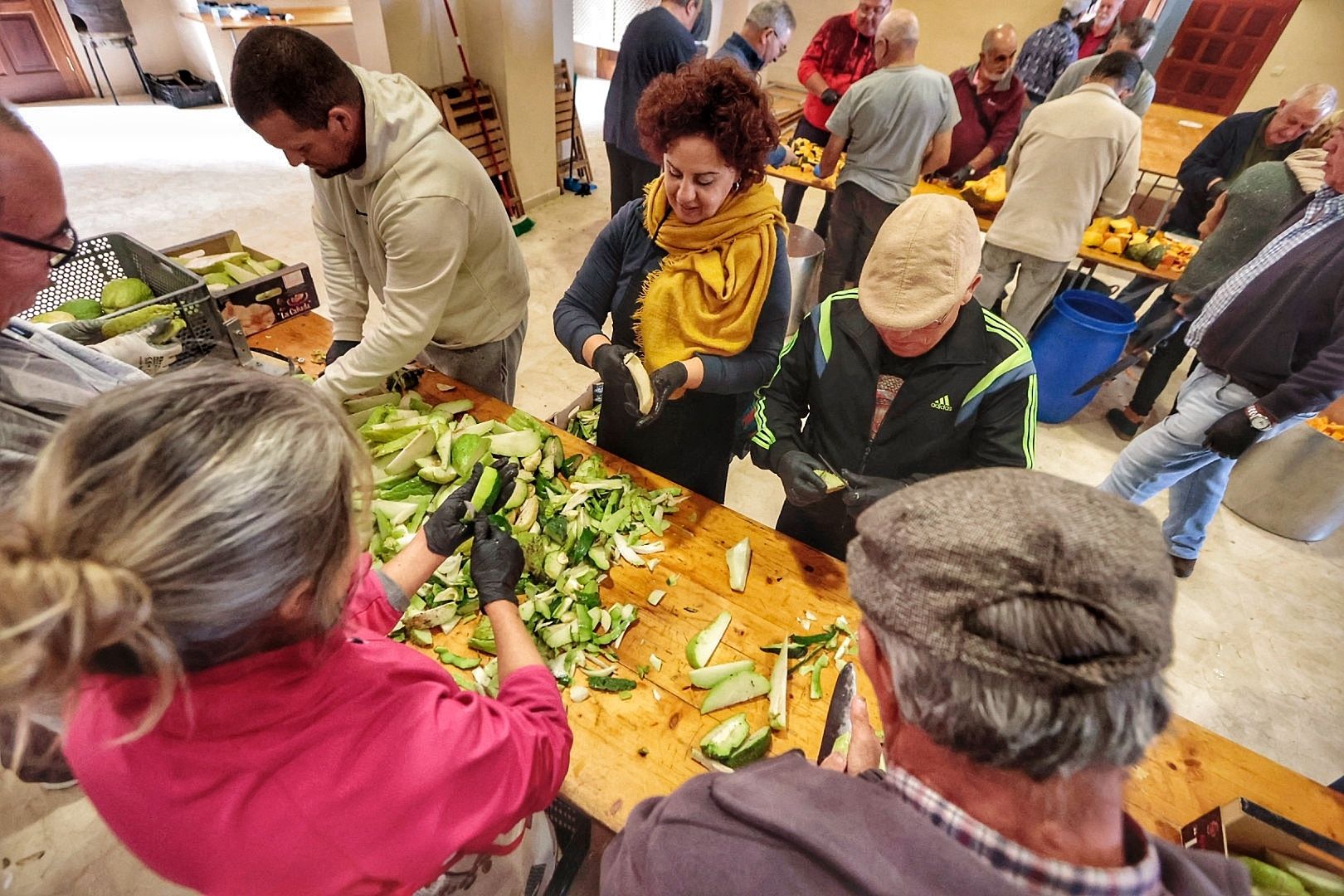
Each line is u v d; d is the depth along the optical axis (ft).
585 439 7.30
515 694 2.81
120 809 1.92
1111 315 11.16
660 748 3.89
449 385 6.44
